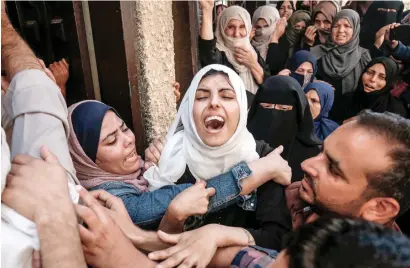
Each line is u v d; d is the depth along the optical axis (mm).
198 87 1064
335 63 2713
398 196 748
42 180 579
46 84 738
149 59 1394
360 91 2418
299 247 426
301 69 2498
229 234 823
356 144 753
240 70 2461
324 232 420
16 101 710
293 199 989
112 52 1253
